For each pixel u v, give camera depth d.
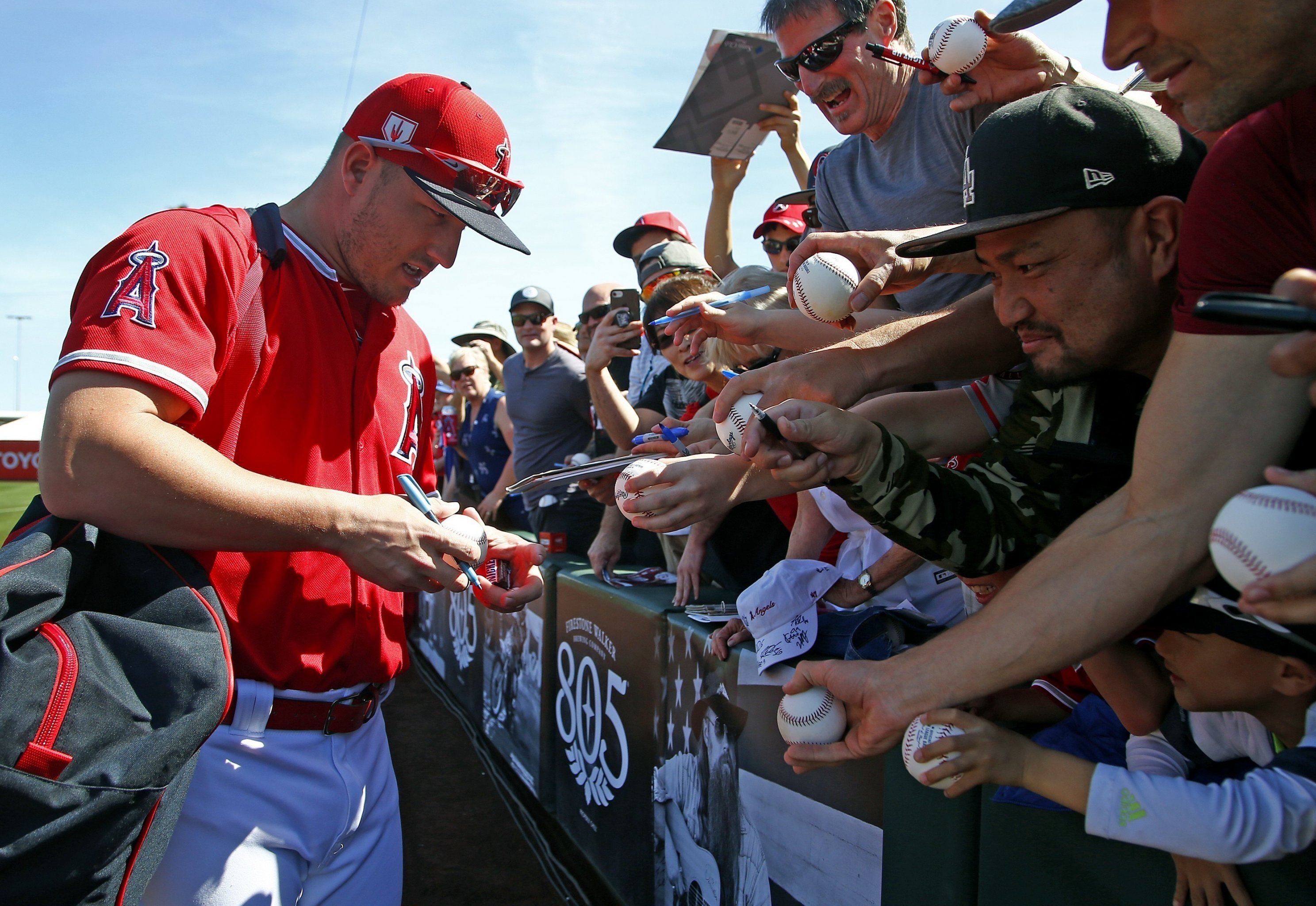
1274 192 0.82
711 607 2.19
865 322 1.69
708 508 1.35
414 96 1.38
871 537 1.83
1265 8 0.74
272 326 1.34
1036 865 1.10
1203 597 0.91
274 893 1.35
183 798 1.16
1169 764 1.05
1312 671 0.86
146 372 1.11
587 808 2.73
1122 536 0.83
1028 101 1.02
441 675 4.90
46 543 1.09
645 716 2.29
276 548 1.20
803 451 1.06
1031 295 1.05
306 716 1.40
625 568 3.05
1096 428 1.11
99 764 1.00
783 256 2.99
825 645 1.62
